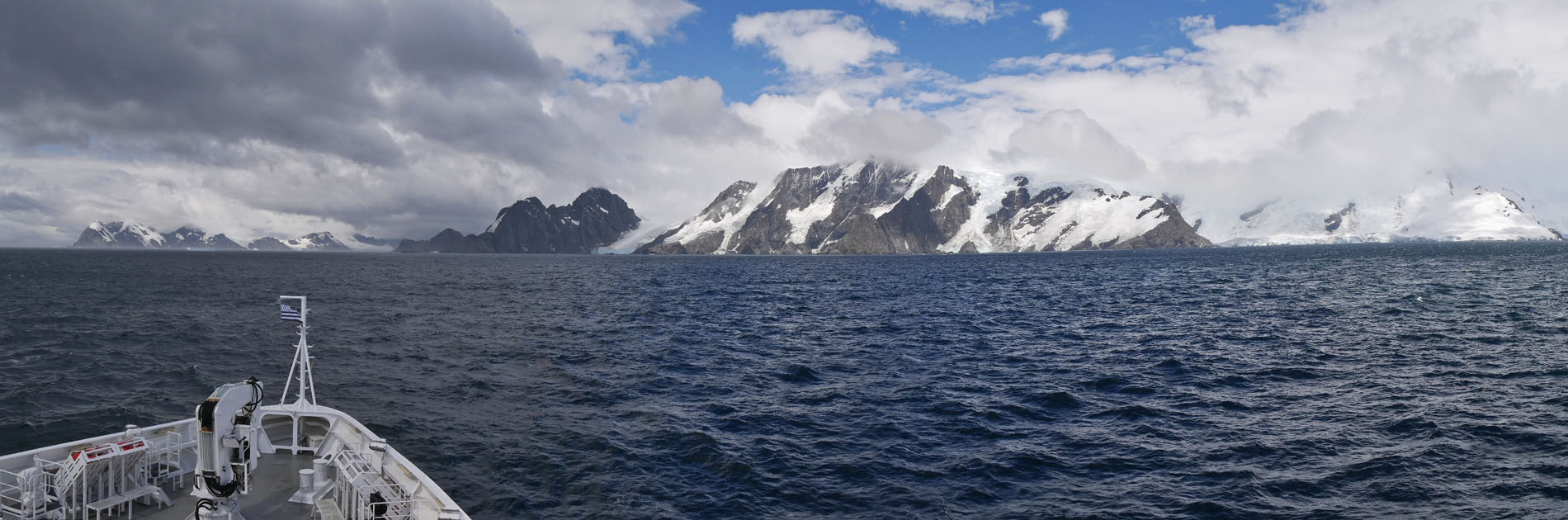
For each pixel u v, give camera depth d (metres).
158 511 21.48
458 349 70.31
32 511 20.39
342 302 122.62
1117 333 78.88
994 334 80.19
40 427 42.34
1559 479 32.25
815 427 41.97
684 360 64.38
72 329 83.44
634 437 39.72
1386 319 86.69
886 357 65.44
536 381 54.84
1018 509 30.31
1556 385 49.03
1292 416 43.12
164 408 47.75
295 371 58.62
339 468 21.75
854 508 30.61
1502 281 144.75
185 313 102.06
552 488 32.53
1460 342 68.44
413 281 192.62
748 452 37.16
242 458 20.61
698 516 29.73
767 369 59.84
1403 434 38.94
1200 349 66.81
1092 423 42.50
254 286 164.12
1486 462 34.47
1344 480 32.81
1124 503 30.91
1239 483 32.72
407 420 43.25
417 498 21.92
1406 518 28.88
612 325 90.62
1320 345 68.06
